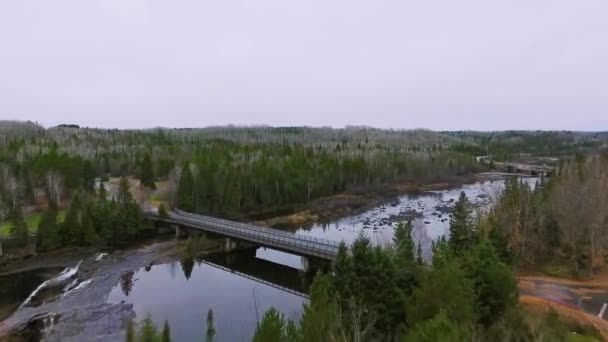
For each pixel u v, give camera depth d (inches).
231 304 1658.5
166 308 1616.6
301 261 2091.5
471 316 872.9
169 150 5255.9
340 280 1109.7
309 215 3612.2
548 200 2140.7
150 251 2417.6
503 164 6850.4
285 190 3885.3
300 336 741.9
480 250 1170.6
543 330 873.5
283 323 749.3
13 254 2181.3
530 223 2001.7
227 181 3435.0
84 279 1946.4
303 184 4040.4
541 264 1903.3
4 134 6446.9
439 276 910.4
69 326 1455.5
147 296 1748.3
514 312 978.7
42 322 1492.4
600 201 1829.5
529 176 5797.2
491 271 1082.1
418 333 681.0
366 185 4766.2
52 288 1830.7
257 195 3740.2
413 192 4854.8
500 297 1066.1
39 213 2839.6
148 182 3727.9
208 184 3344.0
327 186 4389.8
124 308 1611.7
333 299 941.2
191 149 5300.2
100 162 4404.5
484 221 2137.1
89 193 3073.3
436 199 4345.5
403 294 1104.2
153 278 1988.2
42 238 2271.2
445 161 5871.1
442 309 764.6
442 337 650.2
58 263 2166.6
